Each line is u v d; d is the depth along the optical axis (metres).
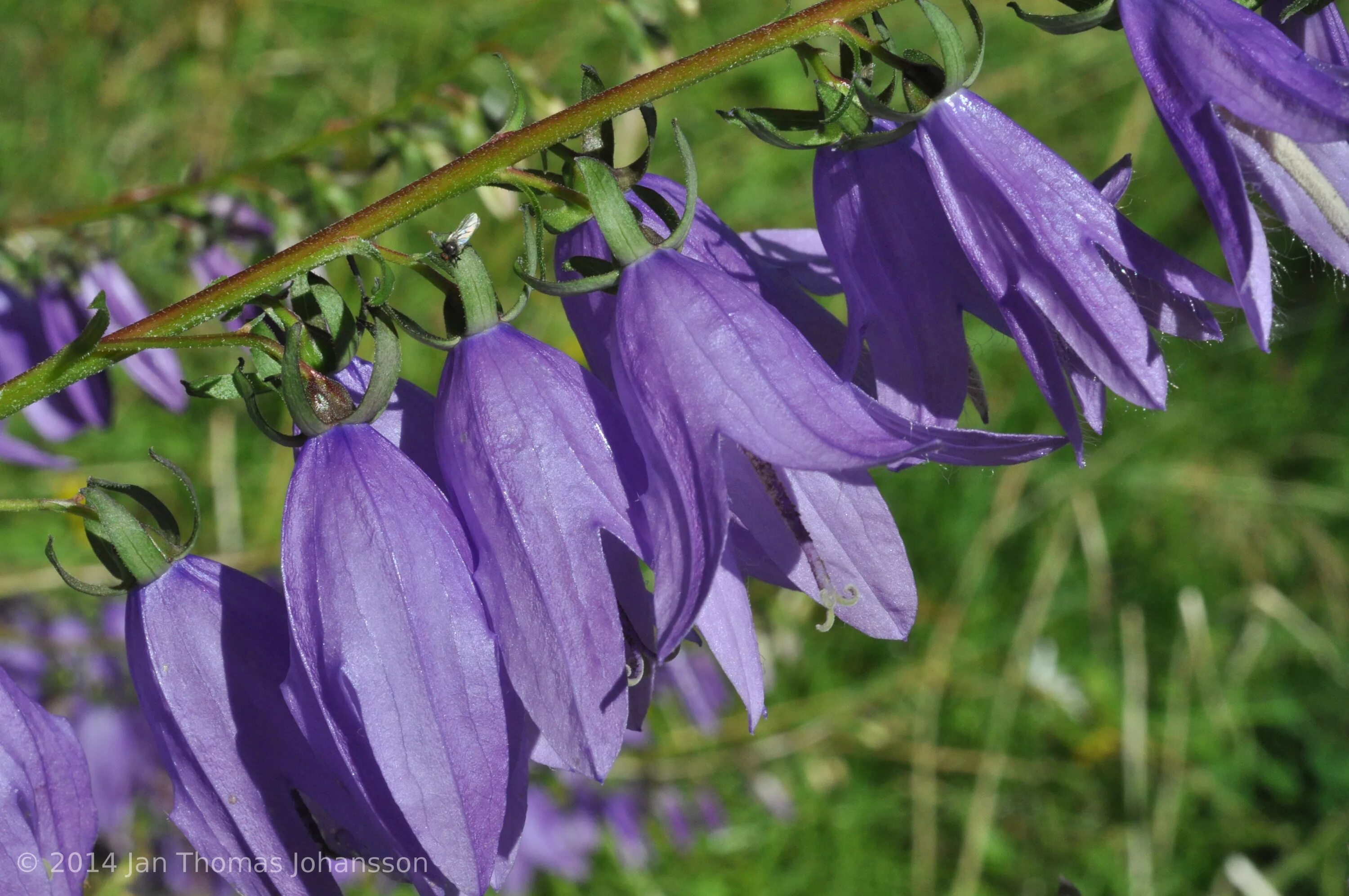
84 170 0.50
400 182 0.30
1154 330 0.22
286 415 0.48
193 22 0.51
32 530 0.45
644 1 0.29
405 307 0.48
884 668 0.51
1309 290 0.58
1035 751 0.52
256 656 0.21
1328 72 0.20
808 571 0.22
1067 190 0.21
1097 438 0.55
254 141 0.52
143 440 0.48
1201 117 0.21
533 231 0.21
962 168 0.21
